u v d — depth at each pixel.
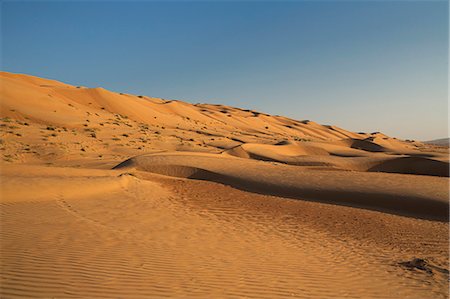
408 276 7.45
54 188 14.18
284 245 9.54
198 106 151.75
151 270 6.39
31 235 8.05
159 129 64.19
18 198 12.19
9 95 52.56
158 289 5.57
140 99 97.44
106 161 32.97
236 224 11.89
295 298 5.83
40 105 54.59
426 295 6.43
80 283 5.52
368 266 8.06
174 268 6.64
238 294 5.73
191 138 59.56
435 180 20.52
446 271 7.82
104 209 12.16
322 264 7.95
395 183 19.36
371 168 34.53
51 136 40.44
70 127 48.53
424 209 15.29
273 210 14.80
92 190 15.29
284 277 6.79
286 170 24.83
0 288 5.12
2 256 6.45
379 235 11.38
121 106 73.44
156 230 9.85
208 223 11.65
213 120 104.12
